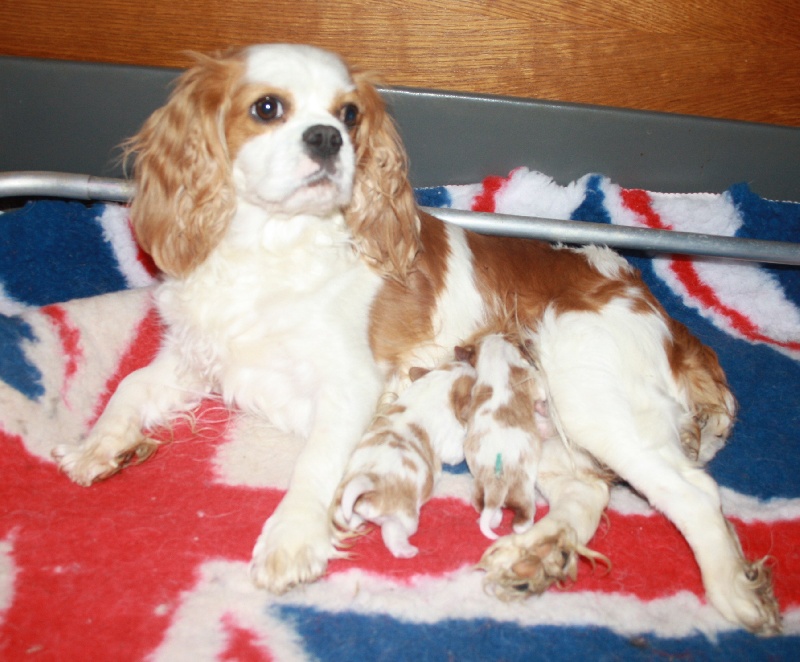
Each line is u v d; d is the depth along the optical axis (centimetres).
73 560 56
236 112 63
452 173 94
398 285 73
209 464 67
